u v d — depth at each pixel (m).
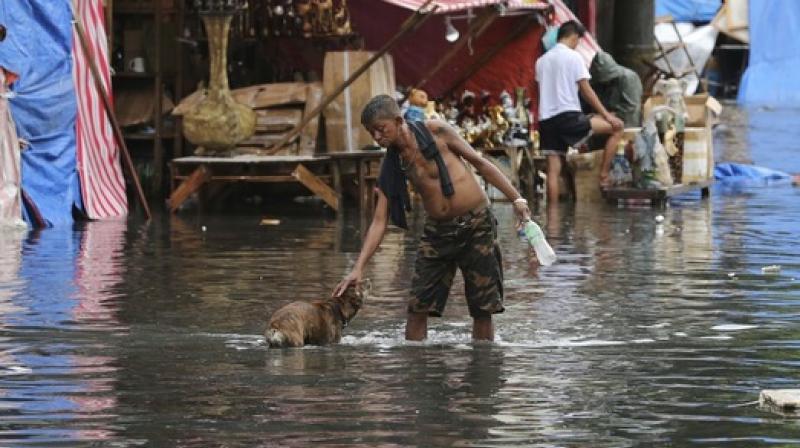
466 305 17.25
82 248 22.44
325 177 28.94
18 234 24.16
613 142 30.77
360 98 29.31
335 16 31.25
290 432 11.01
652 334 15.18
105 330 15.30
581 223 26.80
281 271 20.05
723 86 79.44
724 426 11.25
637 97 32.53
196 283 18.80
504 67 35.38
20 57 25.02
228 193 30.09
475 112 33.56
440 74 35.44
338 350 14.25
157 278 19.25
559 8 37.38
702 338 14.93
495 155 32.25
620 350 14.27
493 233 14.77
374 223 14.87
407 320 15.10
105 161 27.58
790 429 11.16
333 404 11.88
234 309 16.77
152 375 12.98
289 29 31.34
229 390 12.37
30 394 12.23
